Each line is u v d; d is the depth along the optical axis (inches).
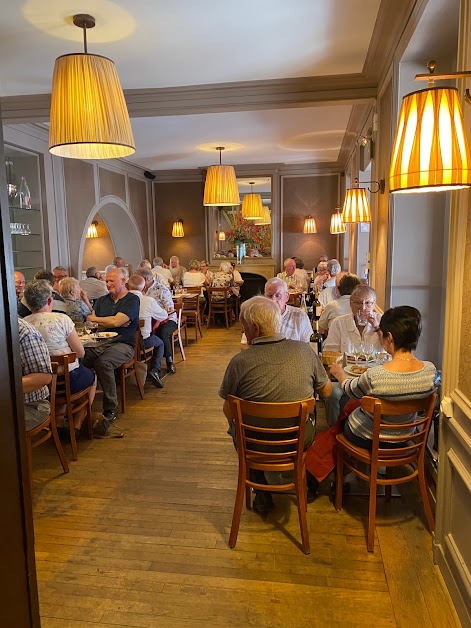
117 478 115.0
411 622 70.7
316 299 238.4
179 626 70.7
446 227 126.5
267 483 106.7
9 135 205.8
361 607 73.6
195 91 171.5
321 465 99.3
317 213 372.5
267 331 89.0
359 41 135.3
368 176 236.5
